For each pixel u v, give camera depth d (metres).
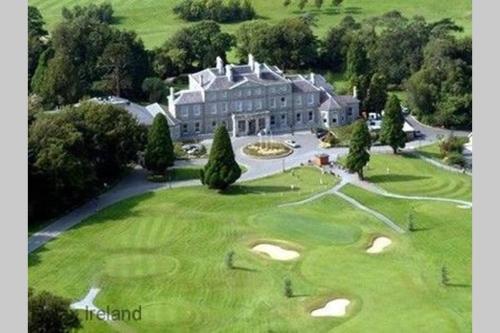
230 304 196.25
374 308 194.00
